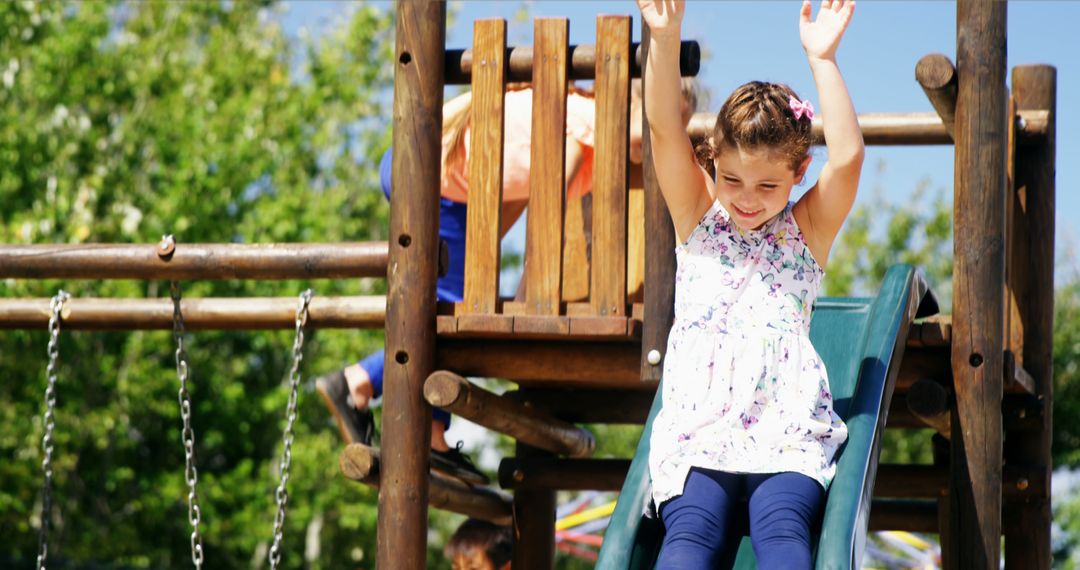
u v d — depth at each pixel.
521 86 7.74
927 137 7.96
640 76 6.50
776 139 4.68
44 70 28.36
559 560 34.88
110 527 31.09
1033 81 8.02
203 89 31.09
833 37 5.07
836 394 5.55
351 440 7.52
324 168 32.19
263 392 32.50
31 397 28.89
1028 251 7.86
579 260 7.34
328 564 34.16
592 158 7.46
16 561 28.84
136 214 25.61
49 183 26.34
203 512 30.12
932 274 29.11
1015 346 7.82
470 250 6.60
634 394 8.55
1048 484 7.76
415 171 6.61
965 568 6.10
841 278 29.09
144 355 30.66
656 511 5.10
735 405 4.94
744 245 5.16
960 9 6.32
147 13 33.62
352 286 29.33
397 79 6.68
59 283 25.72
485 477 7.91
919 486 8.03
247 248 7.09
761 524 4.70
